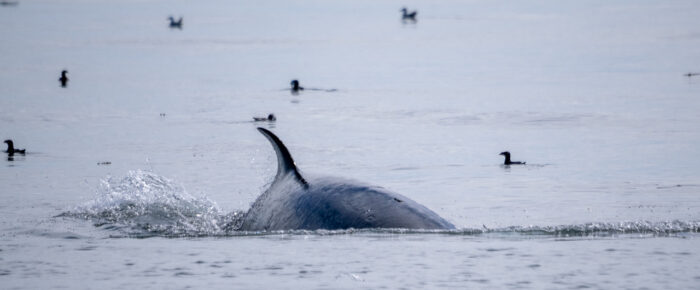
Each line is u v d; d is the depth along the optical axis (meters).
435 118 154.12
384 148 121.88
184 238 57.16
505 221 72.06
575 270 46.25
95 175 99.12
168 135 134.25
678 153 112.88
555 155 114.56
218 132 138.00
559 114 155.25
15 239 58.25
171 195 77.31
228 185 92.19
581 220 72.19
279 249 50.94
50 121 149.50
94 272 47.94
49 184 93.00
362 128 142.88
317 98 188.88
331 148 121.94
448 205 81.50
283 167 60.22
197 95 192.88
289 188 57.53
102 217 67.00
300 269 46.97
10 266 49.53
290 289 43.84
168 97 188.50
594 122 144.38
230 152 117.50
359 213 52.91
